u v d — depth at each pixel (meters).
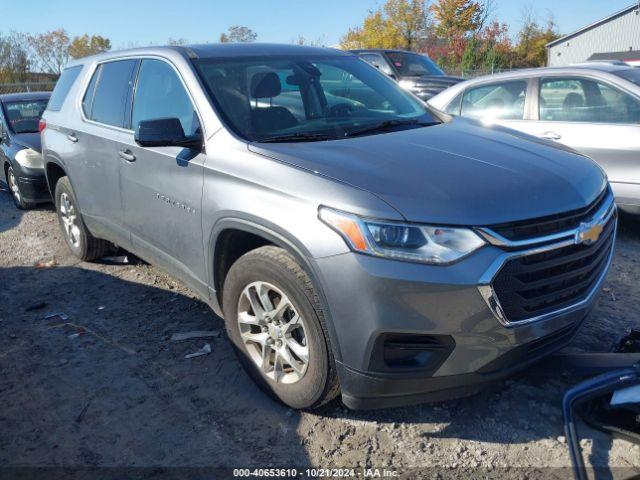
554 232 2.63
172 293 4.71
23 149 7.36
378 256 2.48
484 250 2.47
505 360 2.64
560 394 3.18
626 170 5.55
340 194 2.62
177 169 3.51
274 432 2.98
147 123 3.33
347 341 2.60
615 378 2.73
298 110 3.66
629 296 4.39
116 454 2.88
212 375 3.50
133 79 4.25
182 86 3.71
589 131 5.79
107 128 4.39
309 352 2.84
